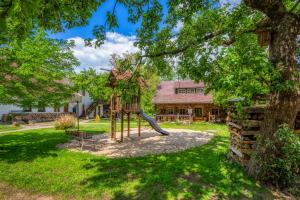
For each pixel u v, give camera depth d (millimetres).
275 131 4445
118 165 6109
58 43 7723
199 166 5832
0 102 7309
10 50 6367
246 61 3945
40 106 7977
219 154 7355
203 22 6520
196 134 13797
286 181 4477
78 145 9492
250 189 4391
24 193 4531
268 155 4562
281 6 4359
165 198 4059
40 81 7656
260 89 4195
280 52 4340
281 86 3996
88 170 5695
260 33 5004
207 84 5309
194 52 6414
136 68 7320
